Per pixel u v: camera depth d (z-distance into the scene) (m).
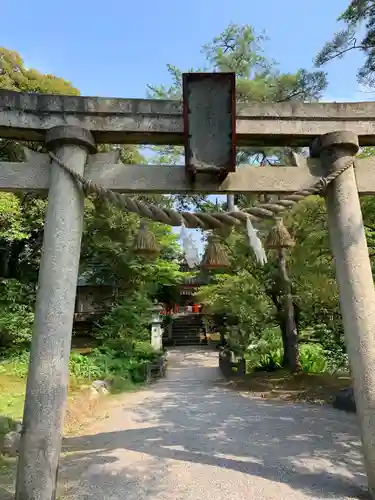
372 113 4.39
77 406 7.80
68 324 3.78
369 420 3.64
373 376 3.69
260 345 12.93
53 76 13.56
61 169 4.05
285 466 4.67
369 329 3.79
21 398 7.53
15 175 4.16
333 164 4.23
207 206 15.46
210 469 4.61
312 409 7.99
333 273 9.49
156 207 3.95
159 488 4.09
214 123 3.93
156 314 17.70
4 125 4.11
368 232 8.56
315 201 8.83
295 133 4.33
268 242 4.67
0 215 11.34
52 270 3.80
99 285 19.55
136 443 5.74
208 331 27.50
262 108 4.34
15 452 5.15
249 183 4.27
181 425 6.85
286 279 10.49
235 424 6.86
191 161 3.91
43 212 12.52
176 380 13.30
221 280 12.95
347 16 8.07
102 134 4.32
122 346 13.53
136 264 15.14
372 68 8.22
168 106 4.33
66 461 4.95
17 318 11.52
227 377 13.02
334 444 5.54
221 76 3.83
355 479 4.20
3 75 12.05
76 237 3.99
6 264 14.73
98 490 4.05
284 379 10.88
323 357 11.78
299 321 11.66
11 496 3.80
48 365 3.59
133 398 9.70
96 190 4.00
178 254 18.69
